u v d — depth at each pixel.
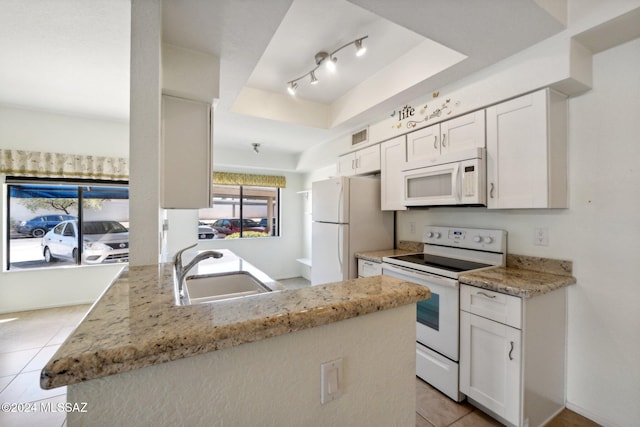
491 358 1.66
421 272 2.12
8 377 2.12
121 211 3.97
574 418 1.71
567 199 1.79
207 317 0.61
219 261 2.34
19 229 3.48
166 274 1.08
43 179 3.52
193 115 1.71
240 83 2.14
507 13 1.46
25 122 3.39
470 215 2.39
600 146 1.67
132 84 1.19
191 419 0.57
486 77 1.96
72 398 0.49
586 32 1.52
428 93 2.38
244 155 4.60
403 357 0.87
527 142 1.75
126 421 0.53
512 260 2.08
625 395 1.58
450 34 1.62
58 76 2.58
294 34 2.02
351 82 2.80
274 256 5.25
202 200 1.70
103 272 3.82
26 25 1.88
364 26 1.94
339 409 0.75
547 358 1.66
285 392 0.67
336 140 3.69
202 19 1.44
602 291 1.66
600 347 1.67
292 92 2.77
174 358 0.52
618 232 1.61
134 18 1.19
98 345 0.49
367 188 3.00
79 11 1.76
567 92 1.76
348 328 0.76
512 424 1.57
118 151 3.83
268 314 0.63
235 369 0.61
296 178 5.46
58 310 3.46
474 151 1.95
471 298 1.77
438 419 1.71
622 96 1.60
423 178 2.35
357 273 2.91
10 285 3.39
